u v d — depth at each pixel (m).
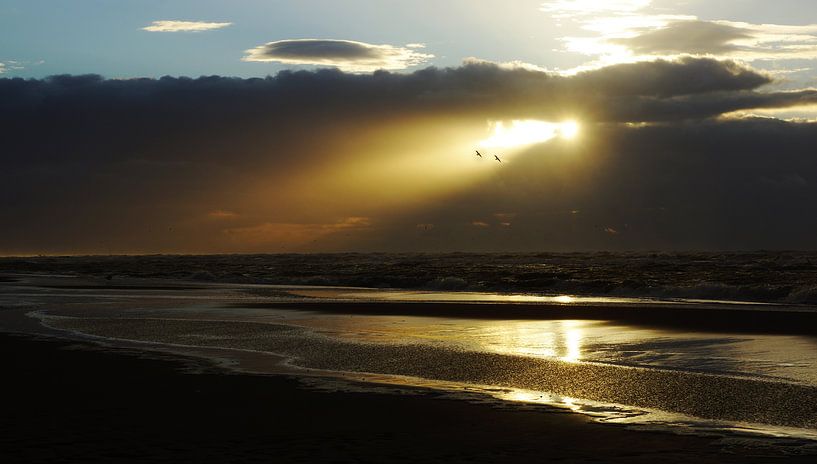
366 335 21.89
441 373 14.96
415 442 9.50
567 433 9.95
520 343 19.73
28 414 11.09
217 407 11.60
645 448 9.19
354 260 126.50
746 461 8.60
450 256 148.38
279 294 43.94
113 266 109.31
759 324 23.11
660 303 33.72
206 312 30.53
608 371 15.05
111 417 10.88
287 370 15.35
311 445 9.37
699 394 12.62
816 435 9.84
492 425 10.41
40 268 104.75
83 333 22.45
